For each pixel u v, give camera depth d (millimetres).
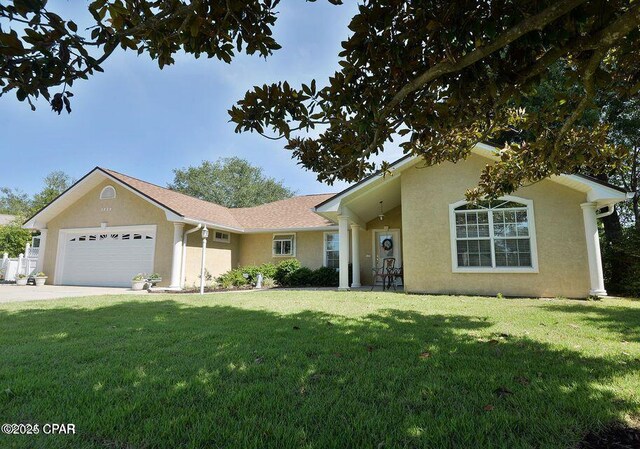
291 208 18062
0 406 2297
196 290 12227
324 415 2164
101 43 2088
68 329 4789
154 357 3379
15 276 16422
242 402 2344
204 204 17203
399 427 2004
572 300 8031
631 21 2117
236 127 3059
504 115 4098
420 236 9859
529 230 9055
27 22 1738
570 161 4883
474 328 4734
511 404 2301
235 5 2336
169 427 2004
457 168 9781
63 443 1862
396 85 2854
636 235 9594
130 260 14094
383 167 5164
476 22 2260
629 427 1980
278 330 4629
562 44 2396
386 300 7977
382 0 2285
